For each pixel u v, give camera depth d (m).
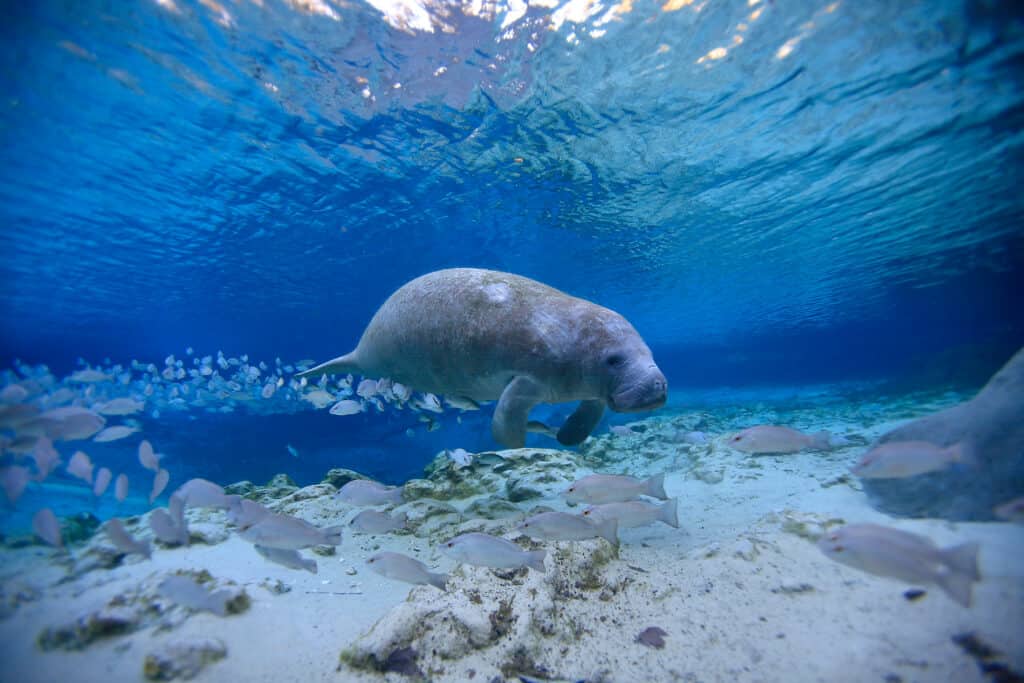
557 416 15.54
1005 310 37.00
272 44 7.62
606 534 2.94
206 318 29.83
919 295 27.25
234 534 3.73
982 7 6.77
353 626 2.66
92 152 10.63
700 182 12.59
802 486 4.42
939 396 12.51
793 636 2.23
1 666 2.21
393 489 3.80
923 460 2.63
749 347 48.44
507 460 5.61
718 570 2.86
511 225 16.19
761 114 9.55
